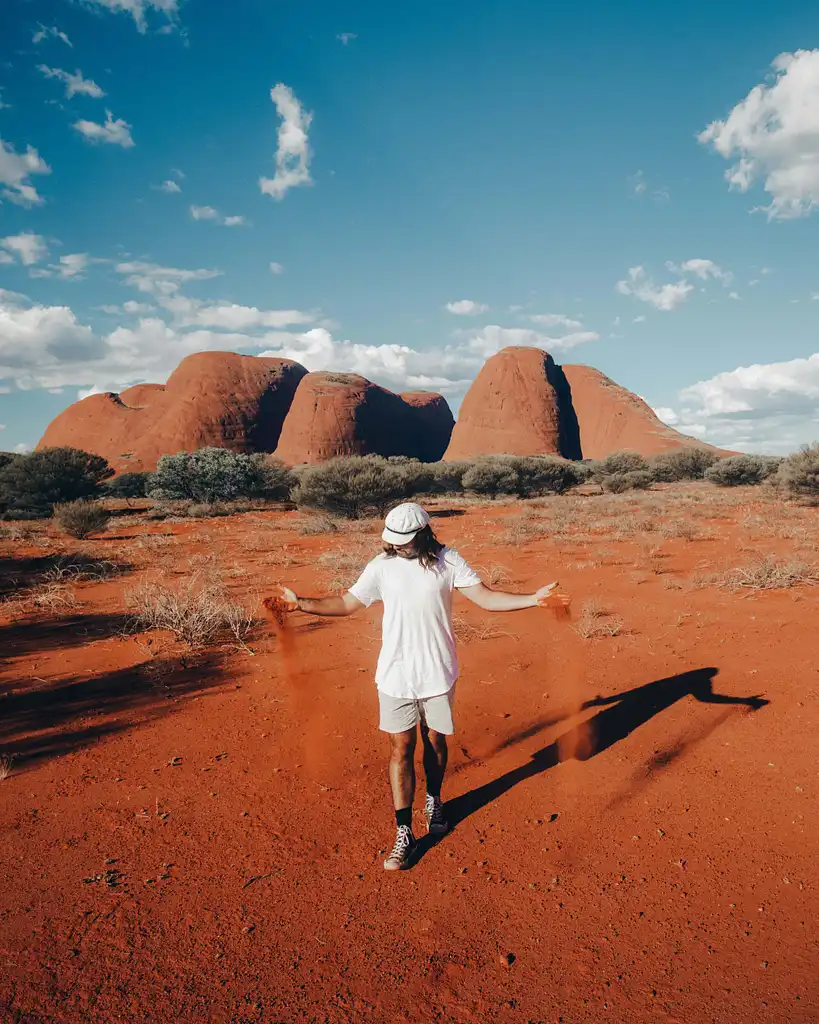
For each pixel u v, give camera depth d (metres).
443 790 3.74
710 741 4.17
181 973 2.40
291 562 12.25
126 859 3.14
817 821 3.26
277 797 3.70
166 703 5.18
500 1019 2.16
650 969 2.35
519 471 34.00
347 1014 2.20
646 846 3.12
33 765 4.16
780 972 2.31
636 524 15.64
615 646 6.21
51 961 2.47
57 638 7.15
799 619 6.78
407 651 3.11
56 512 19.25
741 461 34.59
